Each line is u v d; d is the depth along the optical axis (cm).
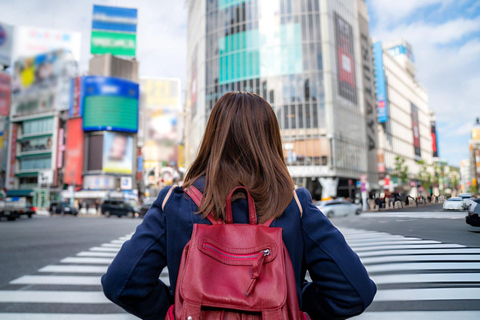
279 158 96
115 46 5609
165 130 7069
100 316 312
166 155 6912
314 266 83
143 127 5394
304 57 3338
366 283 78
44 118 4966
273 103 3312
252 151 90
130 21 5728
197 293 71
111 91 4784
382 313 218
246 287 71
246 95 101
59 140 4869
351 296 77
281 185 89
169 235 88
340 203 1386
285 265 76
